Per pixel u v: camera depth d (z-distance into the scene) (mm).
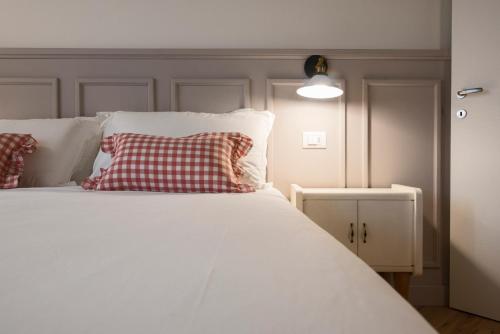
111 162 1444
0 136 1471
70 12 2004
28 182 1531
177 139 1440
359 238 1749
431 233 2053
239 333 323
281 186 2037
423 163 2051
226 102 2008
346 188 2027
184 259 520
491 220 1751
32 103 1951
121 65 1978
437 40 2059
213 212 877
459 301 1883
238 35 2062
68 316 348
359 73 2027
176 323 338
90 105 1974
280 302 384
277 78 2008
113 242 604
